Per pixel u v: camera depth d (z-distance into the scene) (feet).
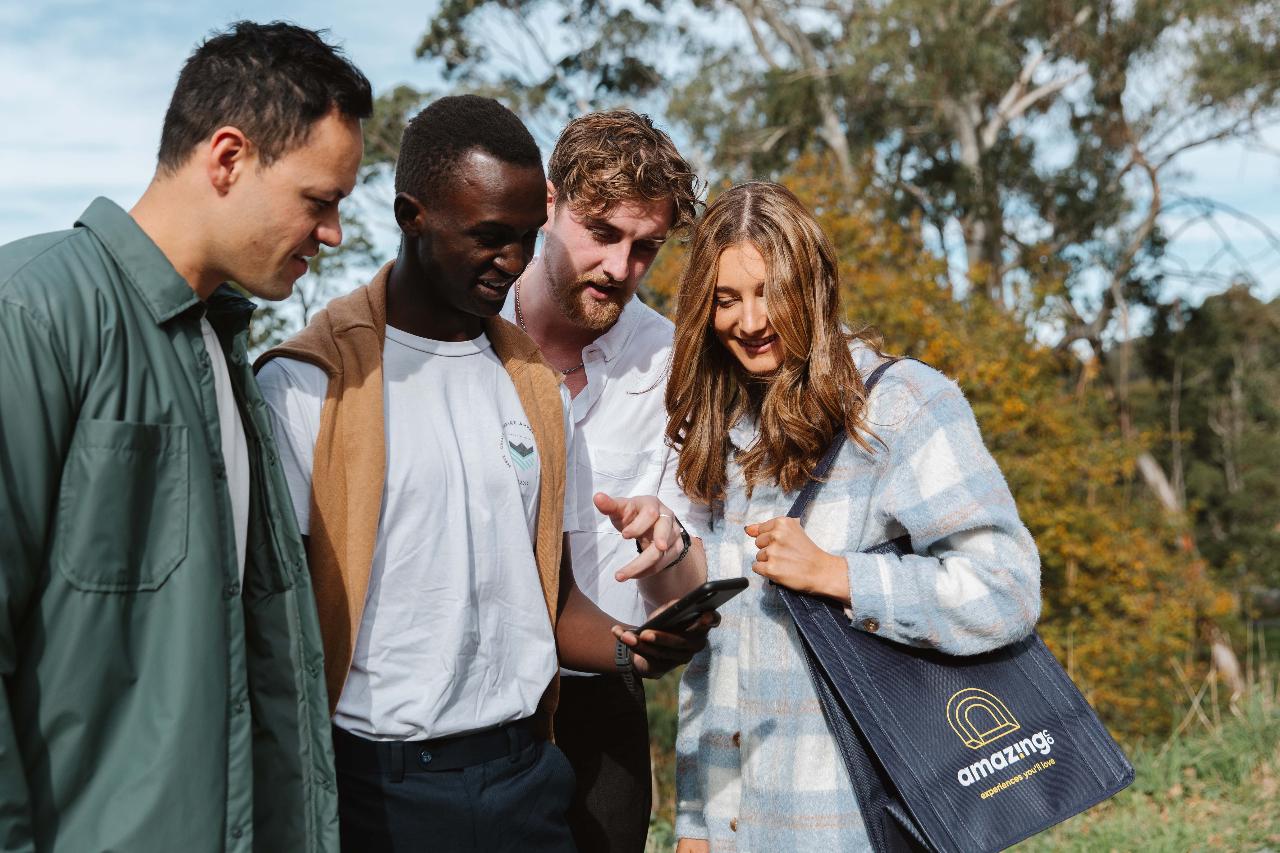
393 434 6.62
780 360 7.38
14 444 4.82
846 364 7.07
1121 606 45.78
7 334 4.87
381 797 6.38
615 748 8.87
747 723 7.22
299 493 6.35
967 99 69.46
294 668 5.77
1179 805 17.31
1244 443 84.33
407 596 6.50
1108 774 6.78
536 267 8.95
